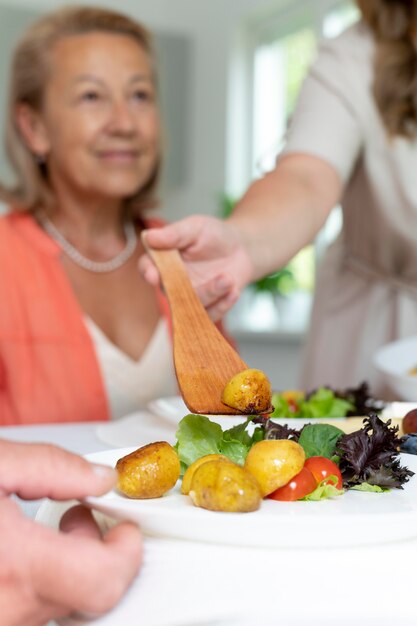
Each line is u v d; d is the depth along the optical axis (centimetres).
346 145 169
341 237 199
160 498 62
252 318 546
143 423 118
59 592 49
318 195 152
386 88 168
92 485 54
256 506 58
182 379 80
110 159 213
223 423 74
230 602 50
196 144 593
